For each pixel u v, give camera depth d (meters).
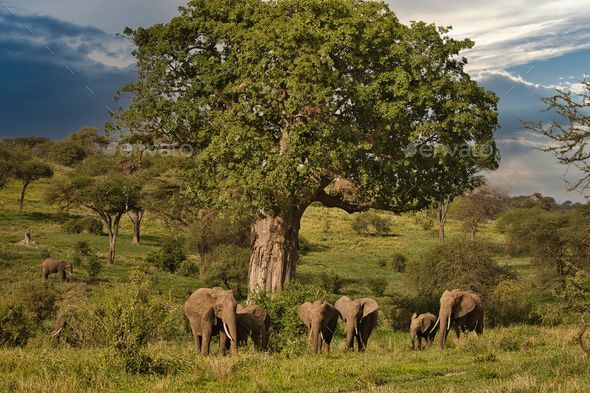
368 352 18.16
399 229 96.12
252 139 24.91
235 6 27.25
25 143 147.00
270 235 27.62
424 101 25.61
